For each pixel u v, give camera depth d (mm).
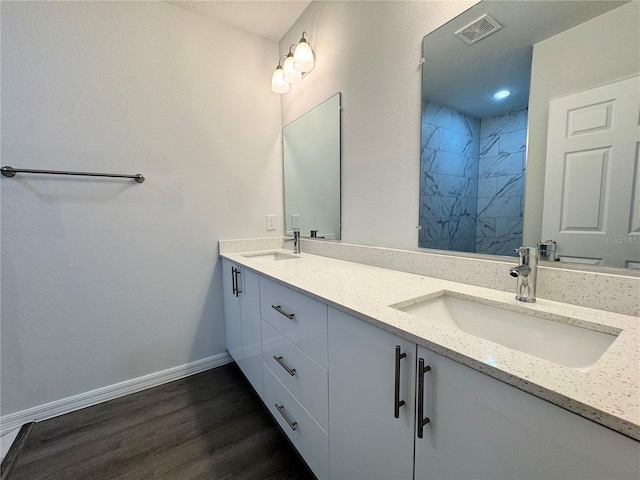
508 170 960
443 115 1148
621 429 377
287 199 2238
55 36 1460
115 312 1698
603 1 752
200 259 1963
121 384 1731
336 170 1721
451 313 996
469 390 558
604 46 752
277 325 1293
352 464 885
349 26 1556
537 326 784
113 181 1646
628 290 728
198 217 1938
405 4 1273
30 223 1460
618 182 744
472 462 565
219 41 1944
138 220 1733
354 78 1552
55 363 1553
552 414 447
